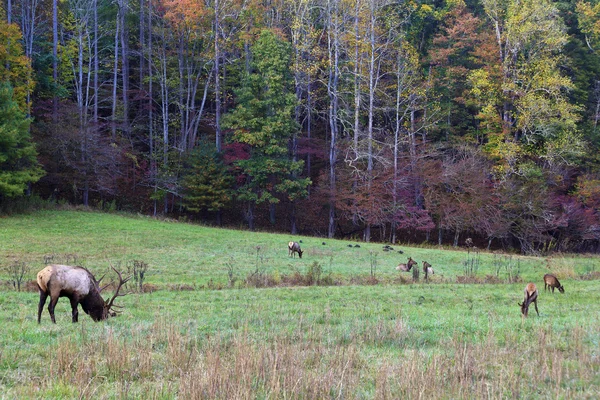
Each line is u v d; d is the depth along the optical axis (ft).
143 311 45.42
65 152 125.49
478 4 196.34
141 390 23.03
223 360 27.40
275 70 139.54
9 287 60.80
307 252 100.73
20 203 115.65
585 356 29.55
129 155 138.21
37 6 151.43
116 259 85.66
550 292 68.13
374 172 143.95
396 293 62.03
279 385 22.44
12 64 119.96
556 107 145.79
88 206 129.70
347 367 26.66
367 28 151.02
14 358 26.78
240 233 119.85
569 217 142.10
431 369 25.26
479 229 139.54
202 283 69.05
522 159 152.15
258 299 55.47
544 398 23.57
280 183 147.13
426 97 154.10
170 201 151.43
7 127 109.50
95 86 143.13
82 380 23.38
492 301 58.44
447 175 141.38
